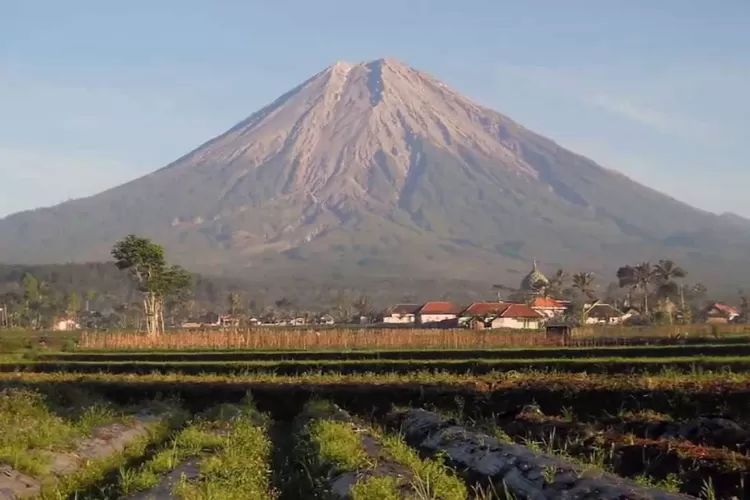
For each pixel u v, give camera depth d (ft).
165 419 108.68
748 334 240.94
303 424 102.94
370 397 123.95
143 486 62.64
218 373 173.88
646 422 80.23
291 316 602.44
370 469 62.39
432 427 88.17
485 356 175.32
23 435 77.66
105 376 163.32
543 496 55.88
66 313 523.70
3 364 195.83
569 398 104.63
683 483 59.77
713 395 94.12
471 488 61.87
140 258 312.91
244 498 58.44
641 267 483.51
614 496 51.78
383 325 459.73
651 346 177.37
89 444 84.12
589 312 438.40
